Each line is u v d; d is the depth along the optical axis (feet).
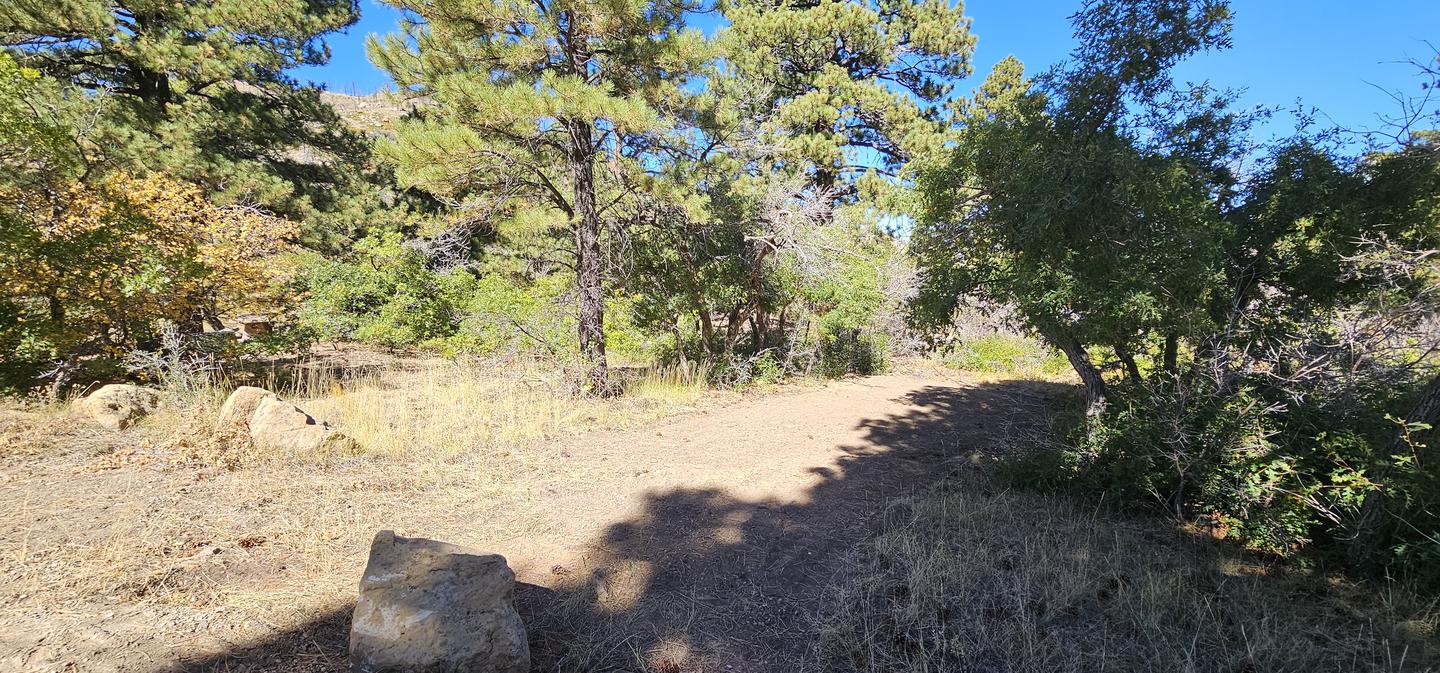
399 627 7.71
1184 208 13.62
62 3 41.52
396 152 22.89
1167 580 11.02
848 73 62.23
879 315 38.99
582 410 24.49
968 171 16.98
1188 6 14.32
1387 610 10.15
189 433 17.48
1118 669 8.84
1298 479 12.27
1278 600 10.53
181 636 8.72
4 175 23.67
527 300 37.09
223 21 48.49
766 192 32.22
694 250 32.24
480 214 31.63
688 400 28.71
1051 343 17.89
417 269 40.81
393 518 13.56
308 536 12.28
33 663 7.82
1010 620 10.03
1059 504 14.89
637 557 12.37
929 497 15.78
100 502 13.23
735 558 12.53
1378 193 14.26
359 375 30.58
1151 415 14.69
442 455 18.15
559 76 23.04
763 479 17.72
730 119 28.12
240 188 48.11
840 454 20.76
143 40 44.91
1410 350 12.74
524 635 8.36
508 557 12.13
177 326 26.20
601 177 29.81
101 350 24.32
